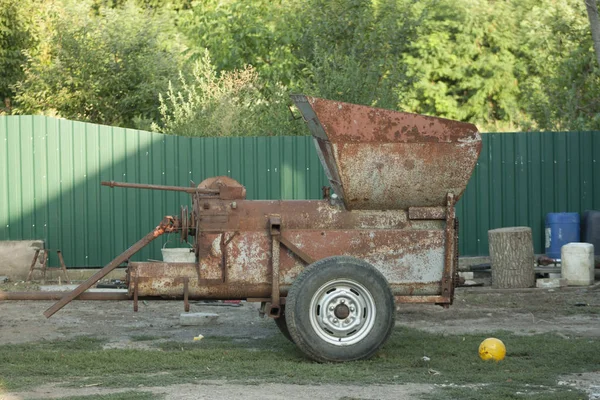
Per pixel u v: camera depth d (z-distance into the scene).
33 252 17.52
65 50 25.06
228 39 28.20
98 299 10.93
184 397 8.45
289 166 18.38
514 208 18.98
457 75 35.31
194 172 18.22
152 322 13.30
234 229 10.61
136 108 25.05
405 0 33.00
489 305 14.78
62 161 17.91
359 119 10.38
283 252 10.59
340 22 25.88
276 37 27.59
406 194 10.59
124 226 18.03
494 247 16.47
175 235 17.98
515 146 18.97
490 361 10.15
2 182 17.86
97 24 25.78
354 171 10.40
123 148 18.03
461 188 10.62
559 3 28.86
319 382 9.12
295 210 10.68
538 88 31.92
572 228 18.31
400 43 25.80
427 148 10.48
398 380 9.22
